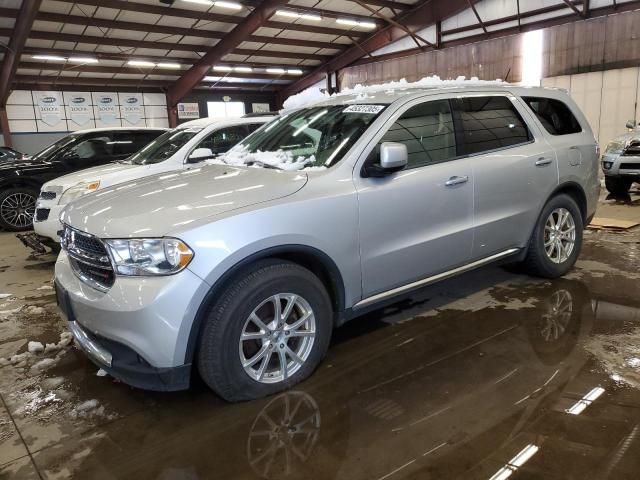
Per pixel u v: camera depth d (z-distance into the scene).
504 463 1.95
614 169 8.00
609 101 13.74
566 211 3.98
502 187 3.38
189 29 17.62
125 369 2.24
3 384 2.78
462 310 3.53
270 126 3.65
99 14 15.43
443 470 1.93
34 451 2.17
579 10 14.13
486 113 3.45
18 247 6.54
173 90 22.91
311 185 2.56
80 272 2.53
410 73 19.72
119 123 22.64
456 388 2.51
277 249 2.37
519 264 4.24
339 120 3.09
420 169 2.96
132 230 2.20
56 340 3.37
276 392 2.51
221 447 2.13
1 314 3.88
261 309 2.45
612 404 2.31
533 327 3.19
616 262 4.55
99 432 2.29
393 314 3.52
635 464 1.92
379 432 2.18
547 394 2.42
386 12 18.66
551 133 3.84
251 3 16.50
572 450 2.01
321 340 2.62
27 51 16.95
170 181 2.84
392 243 2.83
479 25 16.72
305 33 19.67
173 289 2.12
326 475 1.93
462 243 3.20
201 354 2.27
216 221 2.23
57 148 8.09
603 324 3.20
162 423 2.34
